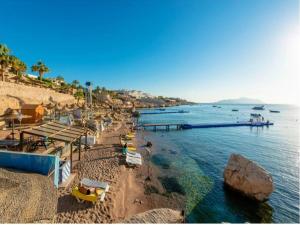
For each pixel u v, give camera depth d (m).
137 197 15.68
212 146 36.66
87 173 17.77
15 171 11.00
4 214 6.93
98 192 13.30
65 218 11.15
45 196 8.66
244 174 17.55
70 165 17.06
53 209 8.03
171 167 23.39
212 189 18.47
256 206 16.14
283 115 124.06
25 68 67.31
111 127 46.31
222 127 63.88
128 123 60.88
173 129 57.56
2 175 9.55
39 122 33.84
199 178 20.73
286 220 14.57
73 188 13.26
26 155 11.89
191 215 14.31
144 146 32.84
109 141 31.23
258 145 39.22
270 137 48.38
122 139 33.47
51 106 47.81
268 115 123.50
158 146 34.06
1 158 11.84
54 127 18.67
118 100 159.75
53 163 12.03
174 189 17.88
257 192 16.59
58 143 22.53
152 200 15.55
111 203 13.27
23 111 33.00
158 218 11.01
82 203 12.61
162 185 18.39
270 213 15.34
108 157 22.67
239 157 19.08
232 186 18.17
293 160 29.52
